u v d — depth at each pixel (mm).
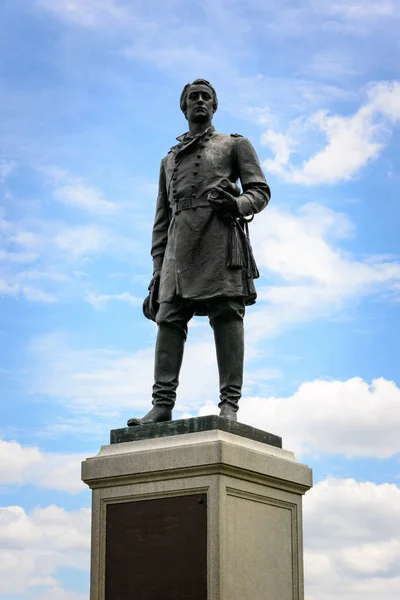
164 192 10977
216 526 9125
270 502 9812
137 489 9602
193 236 10312
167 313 10383
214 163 10508
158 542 9414
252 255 10430
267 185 10547
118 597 9477
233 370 10203
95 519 9750
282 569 9805
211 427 9531
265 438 10078
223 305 10203
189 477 9359
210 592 9031
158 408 10227
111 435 10023
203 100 10758
